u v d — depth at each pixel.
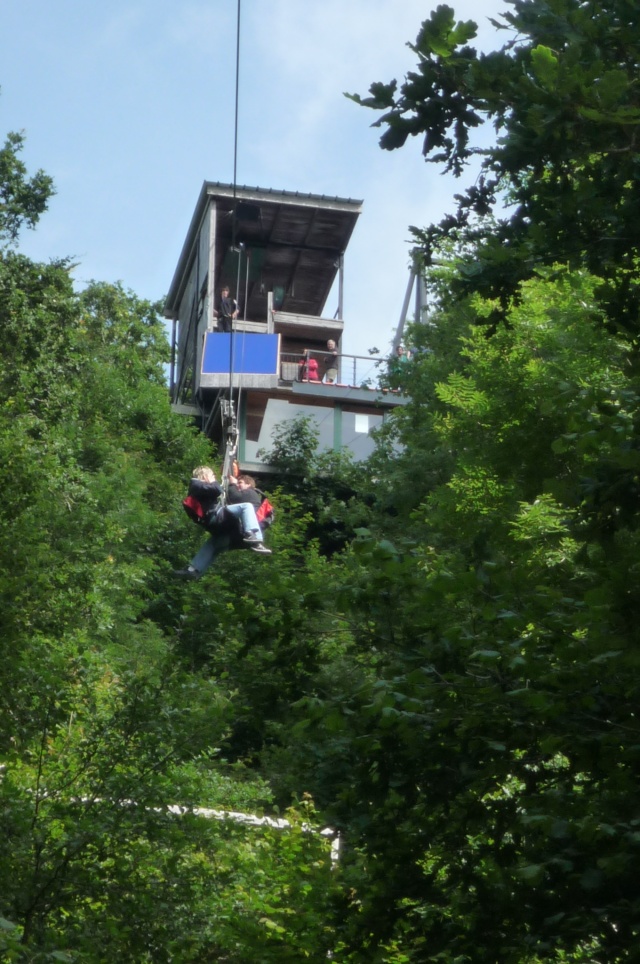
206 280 88.88
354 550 14.42
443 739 14.16
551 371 28.14
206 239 89.44
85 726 23.17
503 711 13.98
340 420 83.12
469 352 30.72
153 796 21.12
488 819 14.54
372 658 15.68
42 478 32.88
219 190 85.94
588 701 13.46
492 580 13.70
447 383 53.91
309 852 21.14
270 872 21.73
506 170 12.72
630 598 12.49
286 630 15.30
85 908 20.36
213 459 81.25
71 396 49.16
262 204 85.94
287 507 74.00
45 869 20.56
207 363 83.06
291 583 15.35
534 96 11.75
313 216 86.94
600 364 28.14
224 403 29.20
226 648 44.50
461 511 27.66
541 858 13.04
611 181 12.76
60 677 23.64
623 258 13.51
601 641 12.74
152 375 89.56
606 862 11.86
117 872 20.61
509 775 14.88
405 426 59.75
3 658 25.39
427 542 35.59
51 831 20.83
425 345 58.28
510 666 13.21
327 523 75.25
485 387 29.05
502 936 13.45
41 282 50.19
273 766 32.72
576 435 13.88
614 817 12.60
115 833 20.92
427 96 12.99
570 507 13.70
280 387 82.25
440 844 14.82
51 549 37.62
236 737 45.09
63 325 50.66
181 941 20.05
